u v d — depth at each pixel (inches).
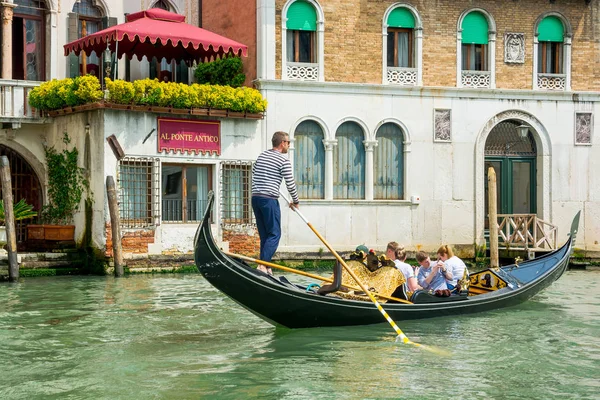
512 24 866.1
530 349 398.9
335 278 427.5
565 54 882.1
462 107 853.2
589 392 326.3
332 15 813.2
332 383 333.1
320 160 816.3
